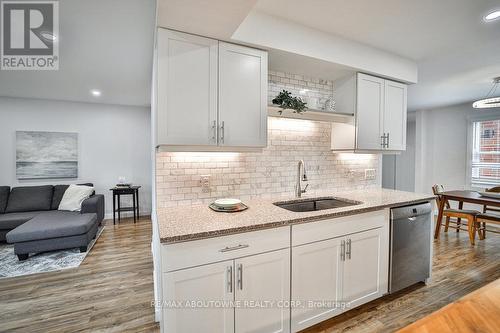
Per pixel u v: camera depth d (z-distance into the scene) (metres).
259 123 2.00
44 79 3.48
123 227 4.51
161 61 1.67
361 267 2.01
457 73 3.31
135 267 2.91
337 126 2.75
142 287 2.46
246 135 1.96
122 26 2.14
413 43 2.50
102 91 4.11
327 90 2.82
